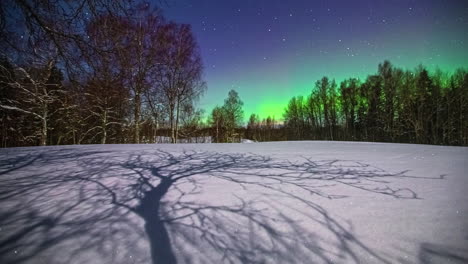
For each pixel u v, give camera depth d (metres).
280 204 2.39
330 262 1.46
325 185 3.06
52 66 4.69
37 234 1.81
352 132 34.72
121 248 1.62
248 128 51.53
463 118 25.00
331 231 1.83
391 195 2.64
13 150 5.90
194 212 2.21
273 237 1.76
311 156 5.62
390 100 28.58
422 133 25.98
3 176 3.38
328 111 37.59
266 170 3.97
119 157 4.99
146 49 10.49
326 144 9.34
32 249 1.61
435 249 1.55
